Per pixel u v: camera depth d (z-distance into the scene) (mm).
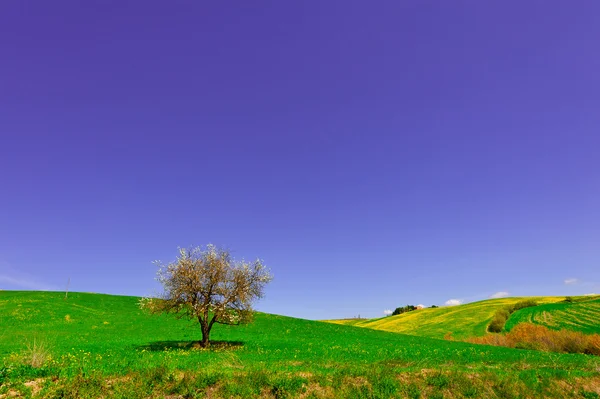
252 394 18281
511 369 27641
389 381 21219
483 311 112562
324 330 62344
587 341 50312
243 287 36625
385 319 130125
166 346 37156
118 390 16797
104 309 67062
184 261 36094
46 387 16469
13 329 48062
